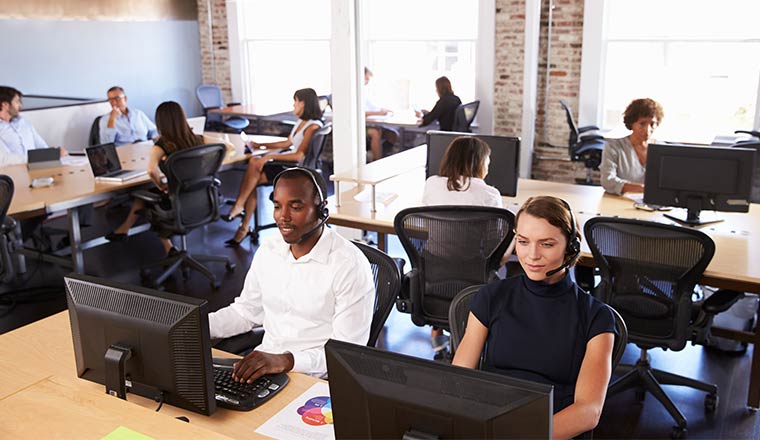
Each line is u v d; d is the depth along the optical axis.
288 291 2.29
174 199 4.41
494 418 1.26
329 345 1.44
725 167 3.40
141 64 8.65
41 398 1.62
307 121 5.73
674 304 2.90
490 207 3.04
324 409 1.91
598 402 1.71
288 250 2.30
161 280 4.59
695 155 3.45
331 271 2.23
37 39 7.57
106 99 7.66
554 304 1.84
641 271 2.91
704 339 2.96
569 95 6.92
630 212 3.78
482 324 1.92
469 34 7.51
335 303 2.26
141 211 4.89
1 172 4.90
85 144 7.21
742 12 6.13
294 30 8.65
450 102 6.86
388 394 1.35
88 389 1.69
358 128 4.80
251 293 2.43
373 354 1.40
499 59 7.09
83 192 4.34
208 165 4.52
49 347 2.31
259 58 8.96
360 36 4.66
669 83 6.58
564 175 7.16
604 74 6.82
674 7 6.39
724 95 6.38
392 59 8.05
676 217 3.65
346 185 4.72
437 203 3.44
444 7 7.59
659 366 3.53
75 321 1.83
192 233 5.80
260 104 8.81
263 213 6.41
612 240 2.93
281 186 2.19
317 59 8.61
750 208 3.88
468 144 3.39
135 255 5.27
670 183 3.53
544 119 7.11
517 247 1.85
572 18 6.68
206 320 1.68
